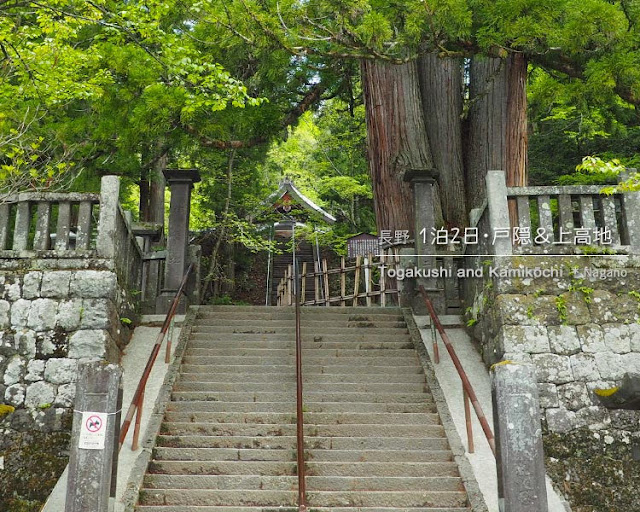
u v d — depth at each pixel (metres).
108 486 4.08
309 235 17.70
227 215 15.16
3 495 5.94
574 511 5.89
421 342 7.67
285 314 8.45
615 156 12.70
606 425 6.20
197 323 8.13
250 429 6.11
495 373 4.23
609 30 7.22
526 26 7.32
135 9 7.71
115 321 6.94
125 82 9.44
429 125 10.93
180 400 6.61
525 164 10.09
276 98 10.59
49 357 6.46
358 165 19.23
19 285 6.68
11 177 6.96
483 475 5.51
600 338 6.49
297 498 5.19
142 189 14.21
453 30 7.21
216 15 7.75
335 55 7.49
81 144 9.59
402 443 5.95
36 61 8.06
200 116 9.15
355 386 6.86
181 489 5.24
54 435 6.19
